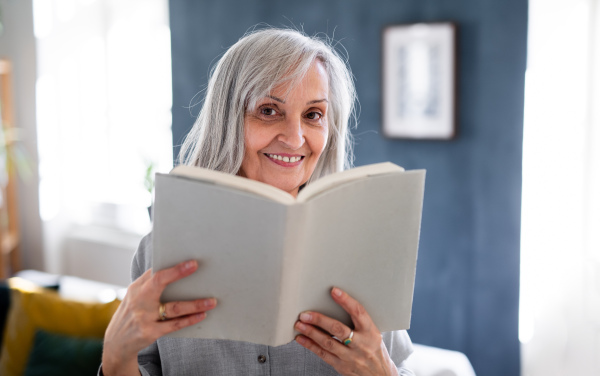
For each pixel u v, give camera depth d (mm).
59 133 3949
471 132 2709
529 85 2574
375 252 956
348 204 909
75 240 3988
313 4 3012
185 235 879
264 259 869
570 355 2586
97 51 3896
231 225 863
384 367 992
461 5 2660
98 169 3998
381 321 999
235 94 1159
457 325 2840
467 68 2684
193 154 1257
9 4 3781
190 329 931
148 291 886
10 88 3822
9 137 3678
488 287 2752
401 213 955
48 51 3805
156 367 1183
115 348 944
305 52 1154
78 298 2527
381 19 2846
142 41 3771
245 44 1177
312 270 917
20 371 2350
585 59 2451
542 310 2639
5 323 2494
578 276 2539
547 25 2510
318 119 1188
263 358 1146
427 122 2777
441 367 1987
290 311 911
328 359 975
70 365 2258
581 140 2490
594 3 2410
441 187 2803
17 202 3977
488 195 2709
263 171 1191
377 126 2912
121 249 3785
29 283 2604
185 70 3430
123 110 3896
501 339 2754
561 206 2559
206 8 3322
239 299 900
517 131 2619
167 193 866
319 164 1326
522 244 2676
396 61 2807
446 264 2836
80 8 3824
